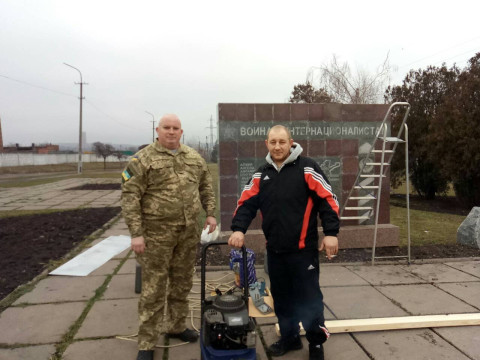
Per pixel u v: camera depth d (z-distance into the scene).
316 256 2.62
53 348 2.97
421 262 5.19
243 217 2.62
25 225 8.02
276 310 2.80
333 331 3.25
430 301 3.89
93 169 43.50
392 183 13.96
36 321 3.44
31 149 62.88
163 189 2.71
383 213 6.19
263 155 5.84
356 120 6.05
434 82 12.63
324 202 2.51
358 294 4.09
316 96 18.16
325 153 6.02
